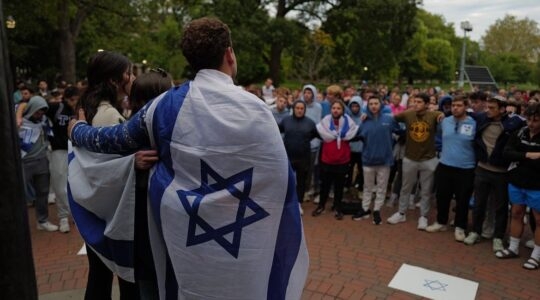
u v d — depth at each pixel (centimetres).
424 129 563
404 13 2244
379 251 489
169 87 232
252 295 170
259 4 2219
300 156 623
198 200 163
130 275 195
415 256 477
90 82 239
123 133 181
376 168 598
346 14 2250
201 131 164
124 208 185
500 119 496
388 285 402
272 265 174
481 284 411
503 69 6600
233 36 2042
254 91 909
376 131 588
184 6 2334
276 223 171
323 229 566
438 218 565
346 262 455
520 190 457
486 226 541
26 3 1706
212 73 171
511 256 477
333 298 373
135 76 259
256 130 162
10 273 122
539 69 6338
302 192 644
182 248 168
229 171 164
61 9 1889
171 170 171
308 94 727
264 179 165
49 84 2495
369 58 2445
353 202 656
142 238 193
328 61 3097
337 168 611
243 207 165
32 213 619
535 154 439
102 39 2416
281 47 2367
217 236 165
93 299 244
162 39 2845
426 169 567
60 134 520
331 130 612
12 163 121
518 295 392
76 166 207
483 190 509
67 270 425
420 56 5581
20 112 512
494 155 490
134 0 2069
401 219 600
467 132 520
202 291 169
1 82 117
